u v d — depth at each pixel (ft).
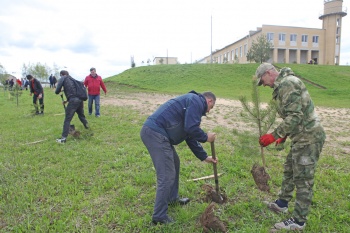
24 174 15.75
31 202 12.49
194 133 10.18
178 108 10.50
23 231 10.48
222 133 25.54
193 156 18.47
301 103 9.34
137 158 18.16
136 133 24.97
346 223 10.74
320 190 13.50
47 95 66.13
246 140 13.19
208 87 92.99
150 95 70.79
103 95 70.59
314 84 99.19
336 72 118.32
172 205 12.15
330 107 51.42
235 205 11.93
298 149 9.75
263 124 13.55
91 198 12.92
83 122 25.77
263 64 10.21
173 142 10.85
